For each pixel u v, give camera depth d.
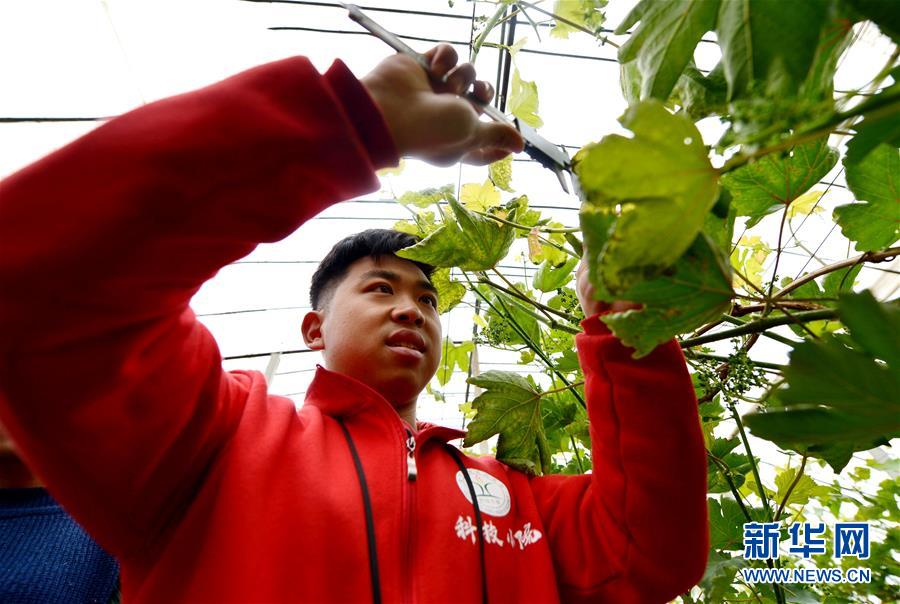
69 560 0.90
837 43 0.33
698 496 0.69
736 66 0.32
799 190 0.65
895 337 0.31
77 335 0.40
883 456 2.00
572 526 0.84
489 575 0.73
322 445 0.77
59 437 0.45
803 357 0.33
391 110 0.48
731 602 1.14
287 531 0.62
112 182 0.38
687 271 0.37
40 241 0.37
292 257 5.78
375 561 0.65
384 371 0.93
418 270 1.07
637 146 0.30
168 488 0.59
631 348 0.69
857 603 1.23
